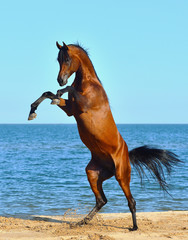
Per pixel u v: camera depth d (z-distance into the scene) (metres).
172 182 19.59
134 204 8.59
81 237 7.53
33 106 7.44
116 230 8.42
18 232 8.12
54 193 16.12
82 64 8.09
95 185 8.68
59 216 10.79
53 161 33.53
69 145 61.12
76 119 8.02
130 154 9.12
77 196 15.30
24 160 34.50
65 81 7.90
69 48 7.92
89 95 7.85
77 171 25.70
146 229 8.52
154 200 14.29
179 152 42.19
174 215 10.50
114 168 8.48
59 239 7.43
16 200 14.33
